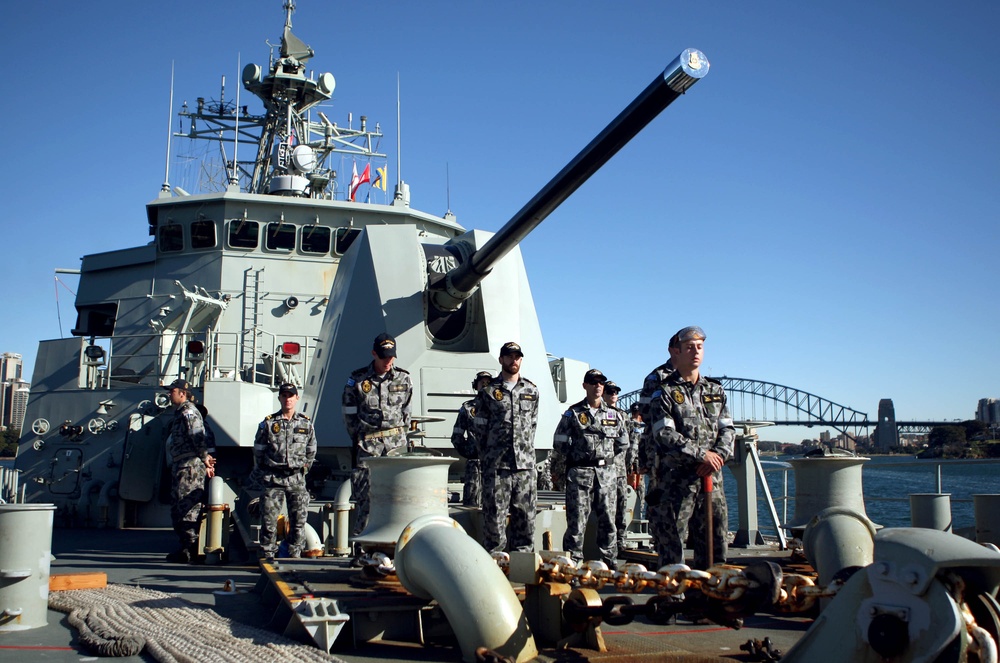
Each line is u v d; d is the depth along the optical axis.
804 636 2.88
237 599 5.33
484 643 3.50
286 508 6.50
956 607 2.49
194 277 11.91
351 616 4.00
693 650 3.88
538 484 8.27
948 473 26.73
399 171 12.94
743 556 5.90
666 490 4.59
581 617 3.71
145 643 3.91
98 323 13.34
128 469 9.87
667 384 4.59
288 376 10.98
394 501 4.51
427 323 7.93
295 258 12.00
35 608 4.47
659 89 4.64
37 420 10.38
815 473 5.44
